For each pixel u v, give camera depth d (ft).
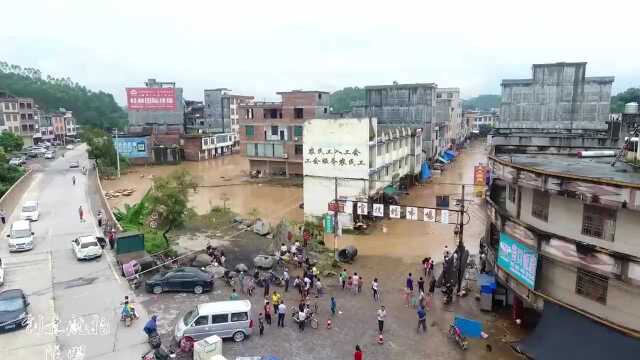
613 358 59.06
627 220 61.62
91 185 208.13
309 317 84.64
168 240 128.26
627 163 83.51
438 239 142.51
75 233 132.77
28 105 383.65
